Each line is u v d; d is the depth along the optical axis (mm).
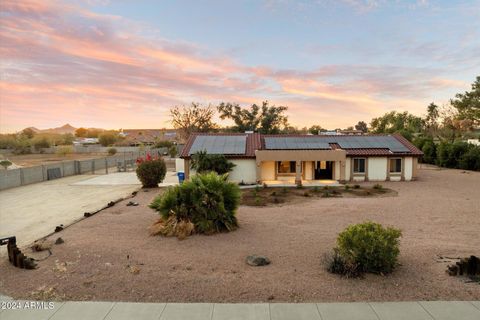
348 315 5078
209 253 8336
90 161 35000
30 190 22281
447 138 48688
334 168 23844
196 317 5070
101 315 5152
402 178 24031
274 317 5047
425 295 5707
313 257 7887
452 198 16938
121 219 12492
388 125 60688
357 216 12875
